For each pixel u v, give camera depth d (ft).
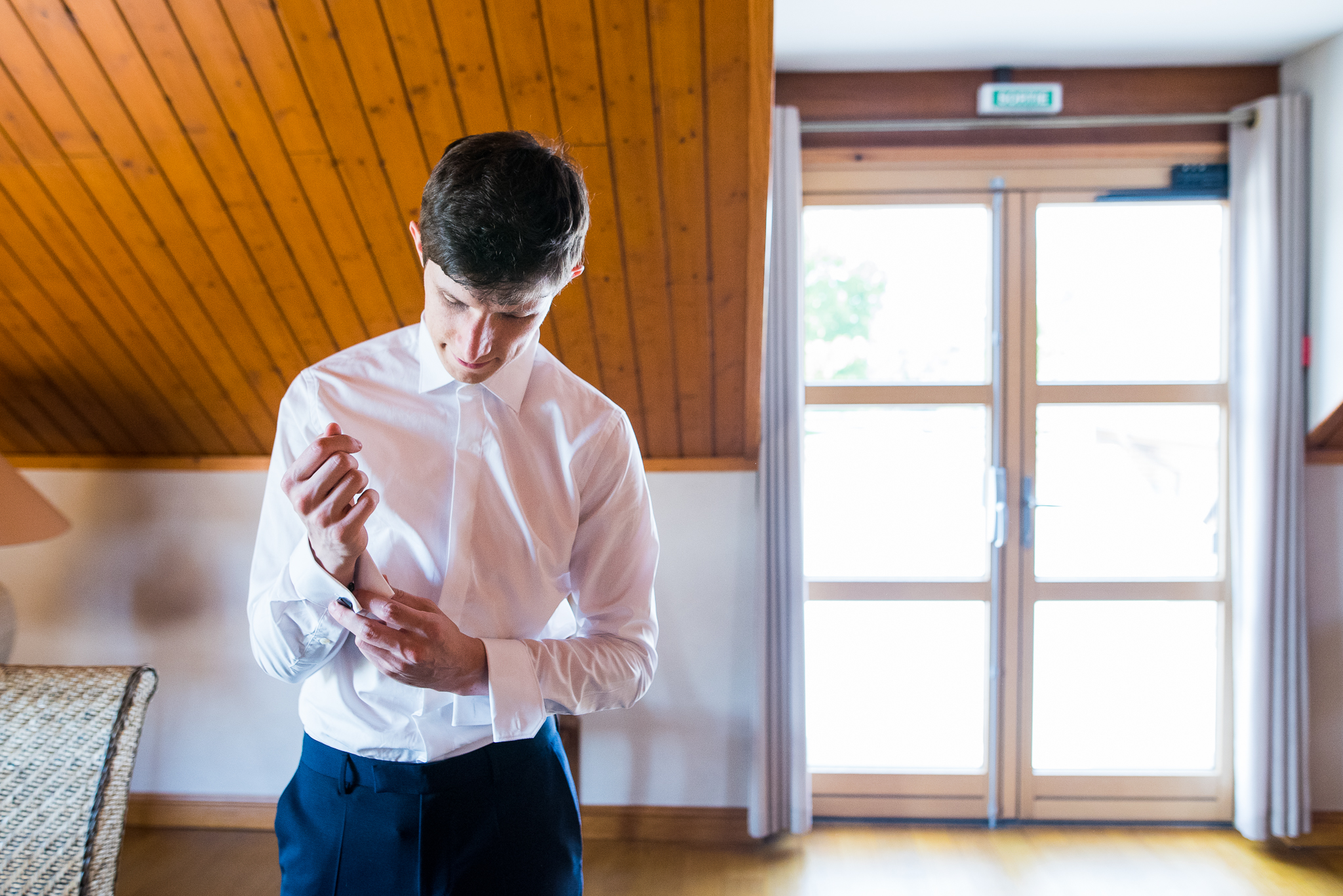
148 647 8.52
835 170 8.77
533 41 5.21
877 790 9.00
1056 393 8.82
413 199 6.15
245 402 7.84
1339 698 8.57
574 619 3.65
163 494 8.46
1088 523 8.90
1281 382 8.22
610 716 8.52
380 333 7.22
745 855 8.26
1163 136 8.52
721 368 7.36
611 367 7.40
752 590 8.42
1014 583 8.91
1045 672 8.98
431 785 2.89
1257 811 8.42
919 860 8.22
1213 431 8.80
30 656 8.56
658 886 7.72
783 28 7.64
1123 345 8.82
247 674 8.50
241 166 5.94
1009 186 8.69
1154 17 7.45
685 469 8.38
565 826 3.19
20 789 5.33
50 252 6.49
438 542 3.03
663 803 8.54
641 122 5.57
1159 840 8.61
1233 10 7.31
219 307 6.95
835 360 8.97
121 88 5.46
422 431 3.04
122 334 7.20
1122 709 8.95
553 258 2.46
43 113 5.58
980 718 9.02
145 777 8.58
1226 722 8.82
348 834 2.92
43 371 7.58
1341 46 7.76
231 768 8.55
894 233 8.86
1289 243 8.17
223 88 5.47
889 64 8.41
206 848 8.16
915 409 8.93
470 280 2.40
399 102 5.55
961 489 8.96
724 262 6.47
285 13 5.10
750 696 8.45
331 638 2.76
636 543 3.37
